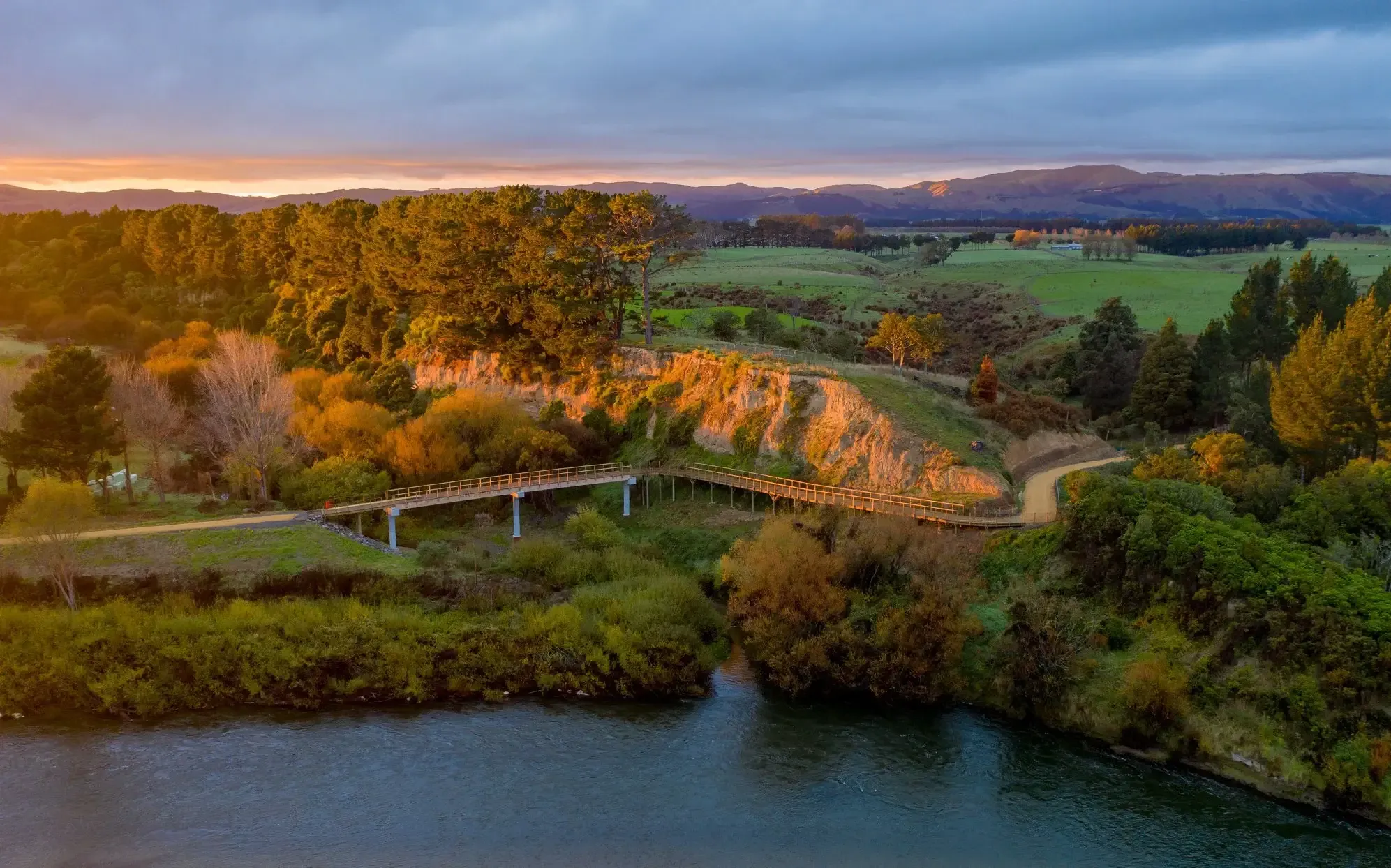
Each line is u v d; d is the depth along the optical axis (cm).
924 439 8625
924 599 6225
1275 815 4850
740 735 5666
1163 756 5366
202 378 11438
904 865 4516
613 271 11962
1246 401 9994
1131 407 11194
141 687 5812
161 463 9519
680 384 10800
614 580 7338
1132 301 18738
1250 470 7519
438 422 9900
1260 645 5519
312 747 5484
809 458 9244
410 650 6138
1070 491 7419
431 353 13038
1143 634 6025
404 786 5109
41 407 8138
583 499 9806
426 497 8400
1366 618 5262
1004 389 10762
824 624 6388
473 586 7019
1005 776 5241
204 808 4897
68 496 6619
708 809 4941
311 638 6178
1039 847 4638
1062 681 5806
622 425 10850
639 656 6175
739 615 6762
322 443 9812
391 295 13575
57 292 17900
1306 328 11150
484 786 5119
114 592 6669
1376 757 4819
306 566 7106
